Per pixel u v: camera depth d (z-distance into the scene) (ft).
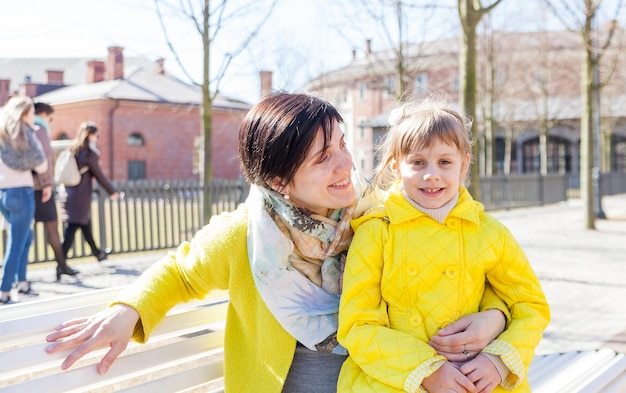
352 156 6.04
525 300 6.21
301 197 5.81
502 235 6.29
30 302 5.89
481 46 72.79
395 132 6.45
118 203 31.91
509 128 110.93
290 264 5.83
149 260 30.50
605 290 22.41
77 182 25.81
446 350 5.79
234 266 5.94
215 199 38.58
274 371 5.85
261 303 5.91
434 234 6.12
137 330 5.73
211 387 7.38
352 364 5.93
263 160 5.62
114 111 110.32
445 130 6.08
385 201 6.28
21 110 18.30
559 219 53.31
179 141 116.88
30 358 5.08
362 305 5.83
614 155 139.54
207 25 30.60
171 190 34.73
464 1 20.31
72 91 129.49
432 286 6.05
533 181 70.44
